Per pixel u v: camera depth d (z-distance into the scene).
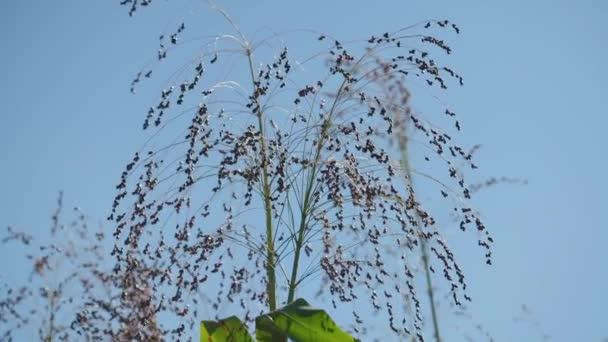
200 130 5.68
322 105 5.88
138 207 5.62
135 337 5.50
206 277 5.56
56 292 6.92
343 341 5.58
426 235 5.70
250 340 5.58
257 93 5.81
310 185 5.71
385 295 5.66
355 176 5.71
